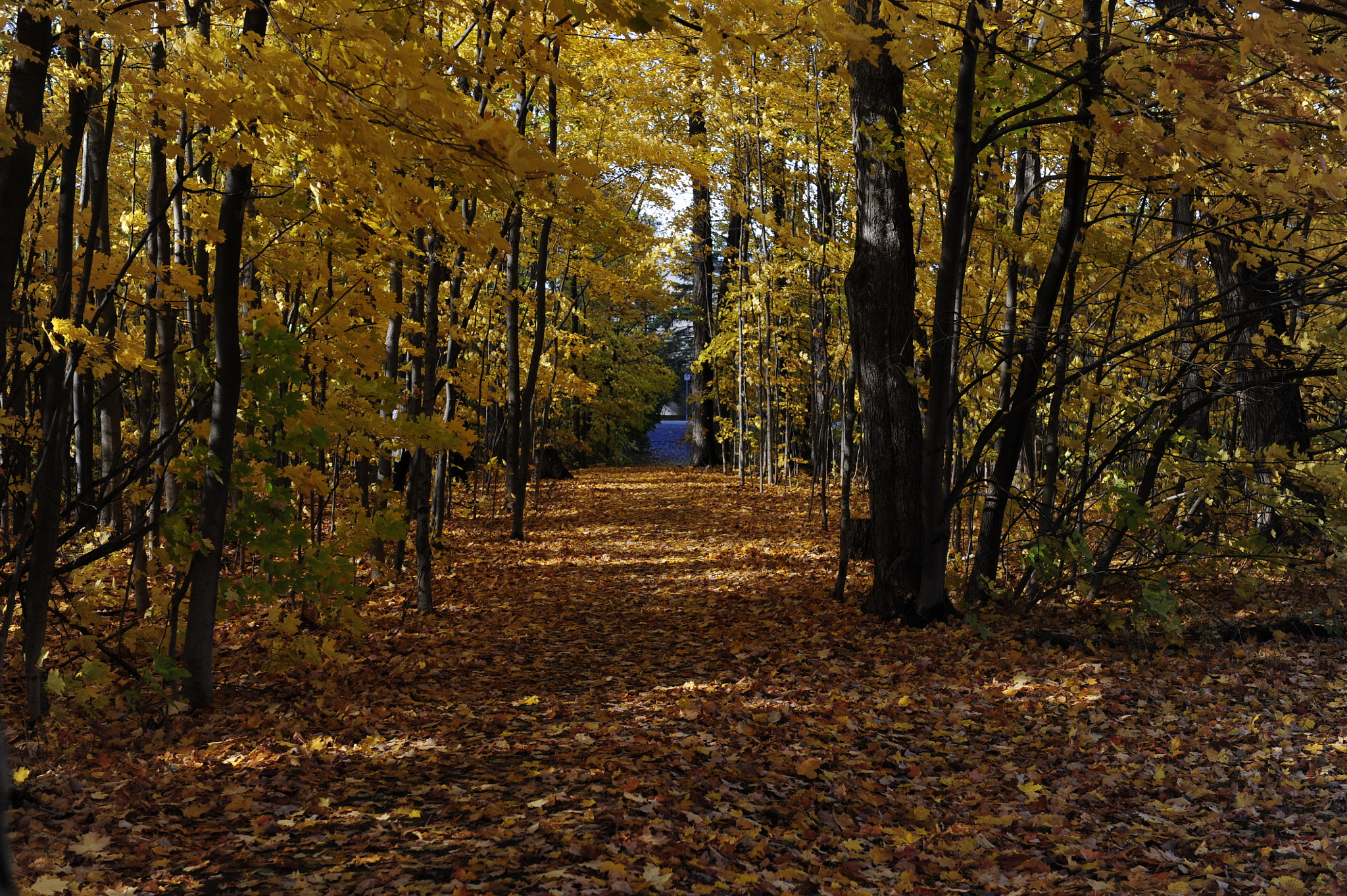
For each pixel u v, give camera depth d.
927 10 5.57
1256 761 4.62
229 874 3.10
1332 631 6.74
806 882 3.27
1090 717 5.26
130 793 3.93
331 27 3.24
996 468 7.98
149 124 5.06
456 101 3.27
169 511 5.41
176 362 5.41
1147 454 7.95
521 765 4.40
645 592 9.86
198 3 4.77
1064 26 6.39
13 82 3.81
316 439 5.54
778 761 4.52
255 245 6.38
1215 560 7.08
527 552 12.66
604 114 11.36
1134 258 7.89
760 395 21.44
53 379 4.84
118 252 7.67
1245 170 4.95
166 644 6.45
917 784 4.42
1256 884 3.42
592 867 3.12
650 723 5.18
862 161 8.22
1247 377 8.75
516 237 12.62
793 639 7.30
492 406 18.47
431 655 7.14
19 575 4.44
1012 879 3.48
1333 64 3.68
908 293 8.09
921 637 7.18
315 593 5.61
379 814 3.73
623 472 29.11
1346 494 6.62
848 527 8.75
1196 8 5.08
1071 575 7.89
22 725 4.80
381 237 5.34
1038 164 9.88
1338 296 7.33
